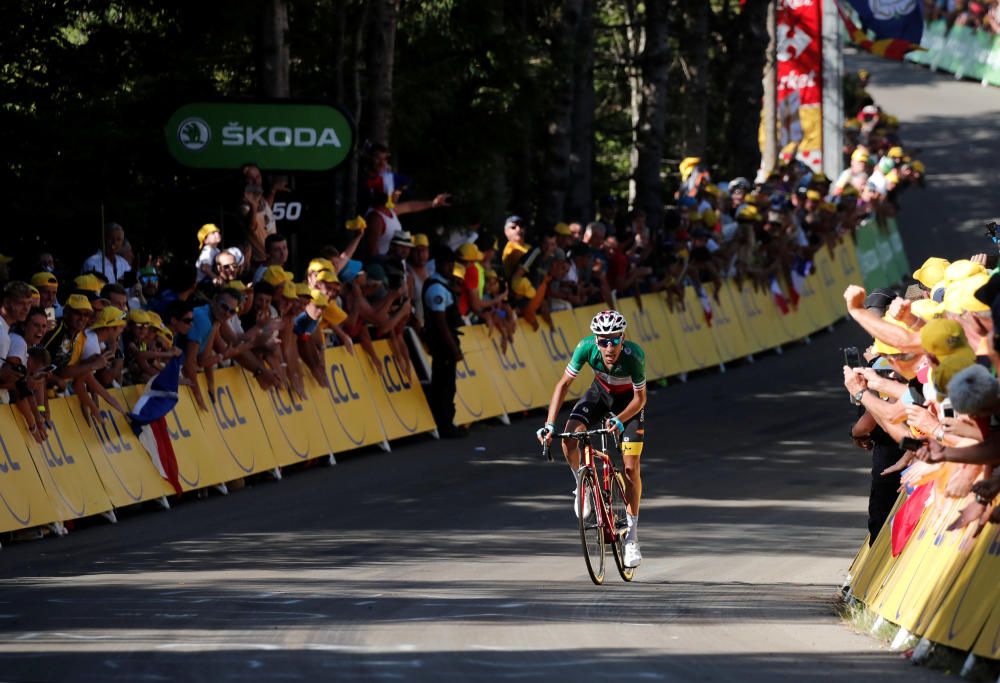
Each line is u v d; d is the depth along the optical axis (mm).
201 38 45375
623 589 22047
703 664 16703
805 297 64938
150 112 45656
